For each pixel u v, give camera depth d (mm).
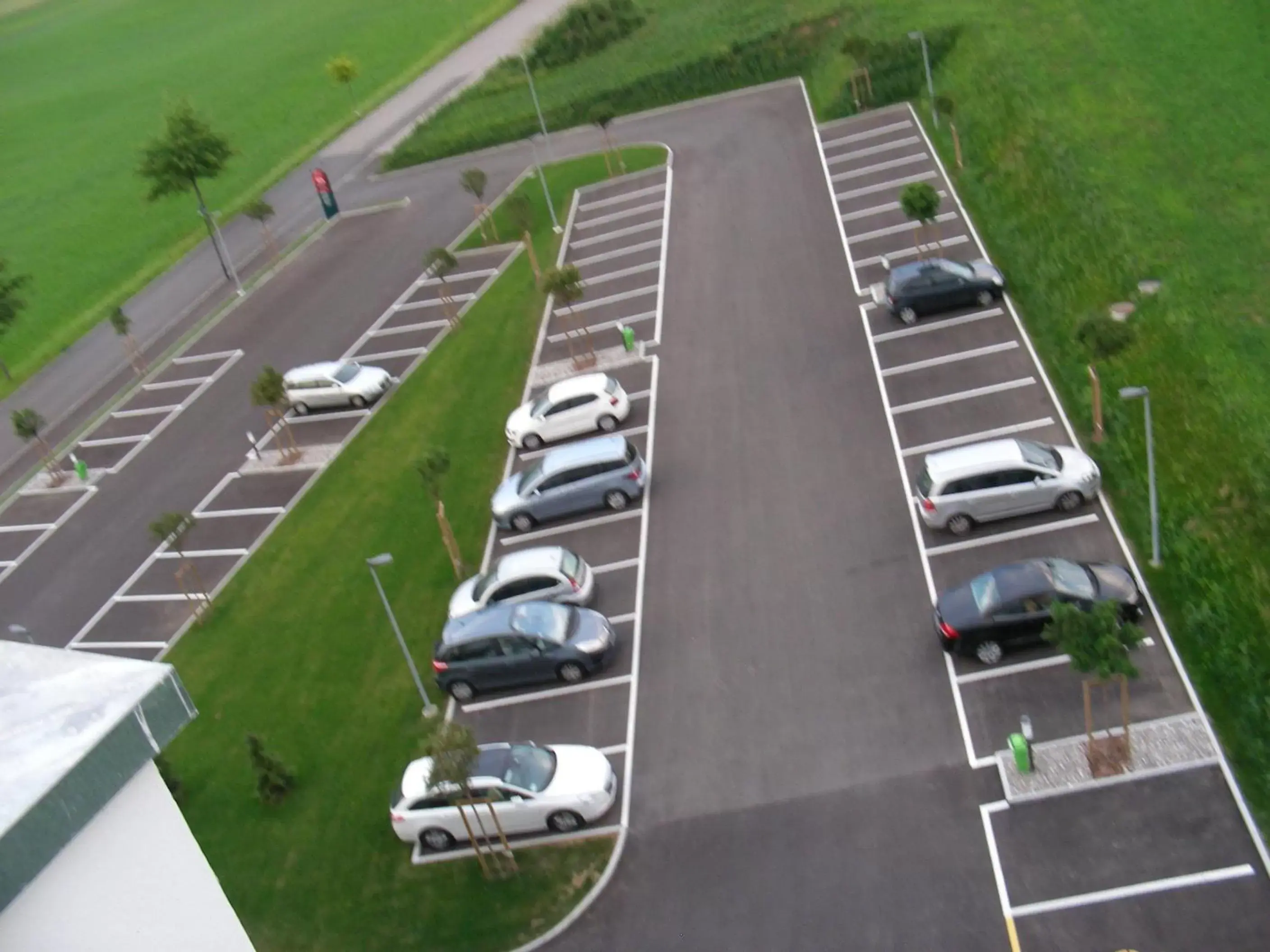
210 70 82188
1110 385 26500
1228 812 17359
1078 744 18969
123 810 6316
